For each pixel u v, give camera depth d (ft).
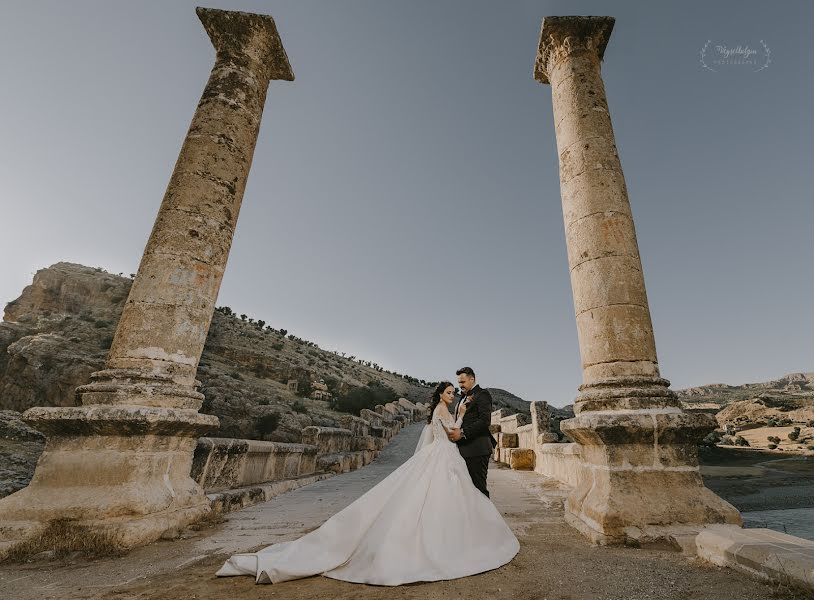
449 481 12.42
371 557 10.43
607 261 18.70
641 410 15.88
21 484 60.49
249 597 9.41
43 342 168.35
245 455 26.35
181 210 21.16
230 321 317.63
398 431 95.81
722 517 14.05
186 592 9.86
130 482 15.90
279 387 215.31
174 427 17.44
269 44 27.43
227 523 18.40
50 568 12.32
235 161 23.62
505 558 11.59
